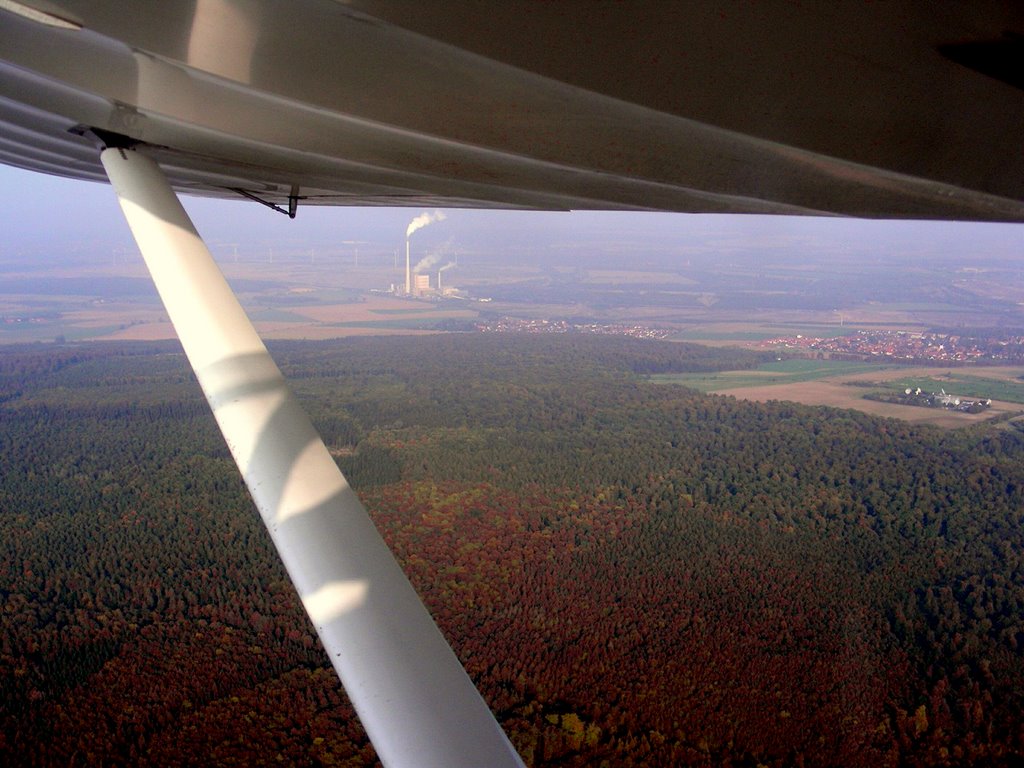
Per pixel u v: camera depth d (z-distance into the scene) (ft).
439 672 8.64
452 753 8.12
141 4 7.36
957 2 6.66
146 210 13.08
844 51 7.43
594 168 10.90
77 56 9.72
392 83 8.37
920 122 9.10
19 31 9.21
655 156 10.48
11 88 12.55
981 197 12.56
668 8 6.50
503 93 8.32
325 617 9.02
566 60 7.14
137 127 13.01
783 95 7.93
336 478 10.25
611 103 8.12
